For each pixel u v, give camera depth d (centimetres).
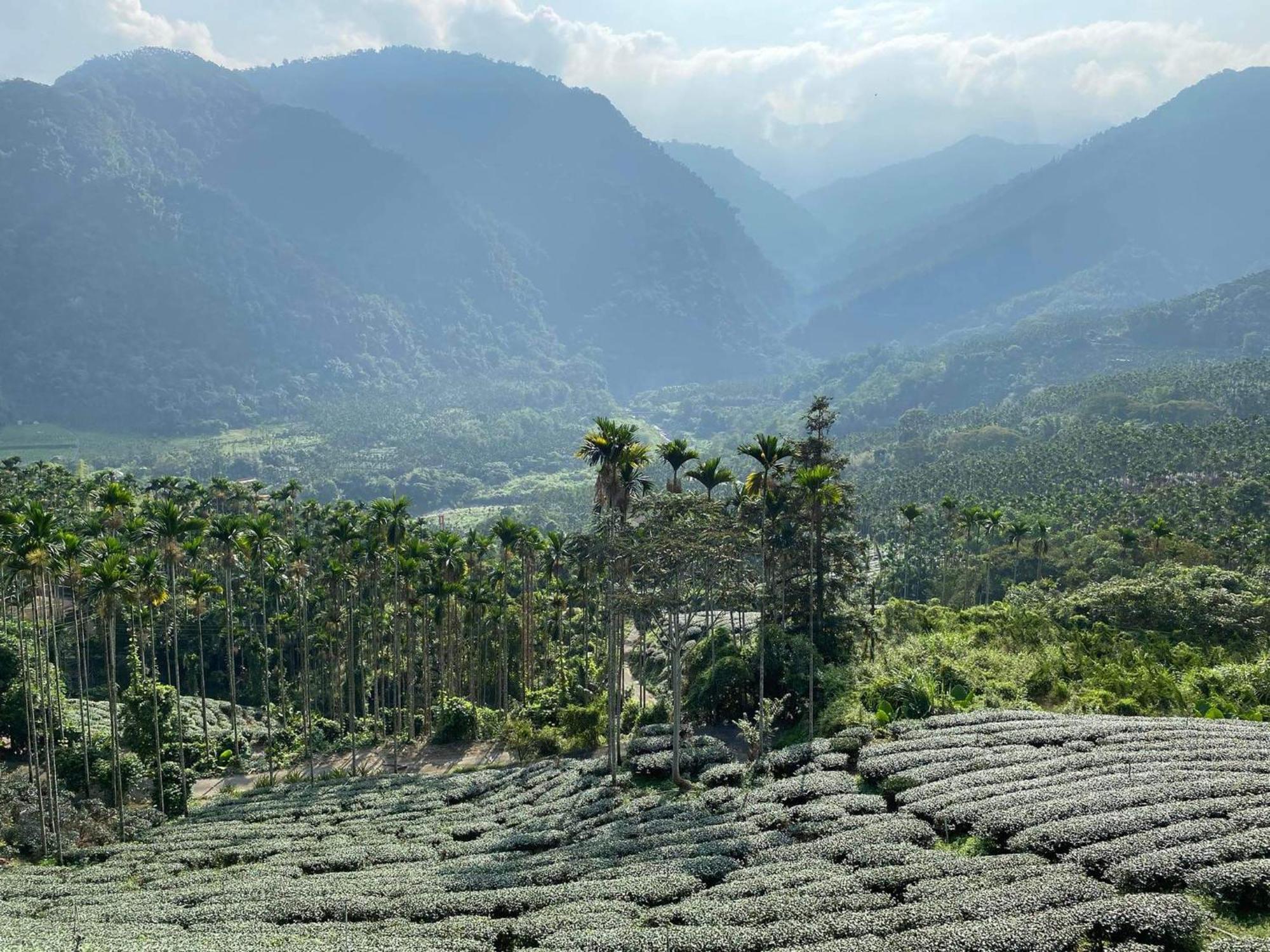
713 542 4969
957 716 5078
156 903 3862
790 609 6462
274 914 3522
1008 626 7425
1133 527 12925
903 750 4581
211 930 3350
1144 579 8512
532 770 5997
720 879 3416
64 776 6016
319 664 10425
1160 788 3516
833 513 6350
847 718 5244
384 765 7344
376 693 8781
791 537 6275
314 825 5303
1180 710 5441
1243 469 15188
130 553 7719
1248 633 7188
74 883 4381
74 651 9006
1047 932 2500
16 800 5503
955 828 3559
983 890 2838
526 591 9506
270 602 10281
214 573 10781
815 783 4288
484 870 3869
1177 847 2947
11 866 4875
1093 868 2988
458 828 4794
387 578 8906
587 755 6431
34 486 11538
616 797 4859
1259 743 4138
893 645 7038
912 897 2916
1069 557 11956
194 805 6281
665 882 3334
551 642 10344
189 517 9356
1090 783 3688
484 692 9981
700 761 5162
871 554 17050
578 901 3297
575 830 4409
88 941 3158
